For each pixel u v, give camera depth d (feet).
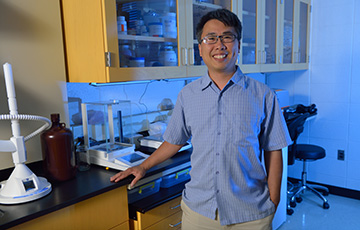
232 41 4.31
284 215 9.08
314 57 11.17
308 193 11.31
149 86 8.23
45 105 5.62
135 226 5.38
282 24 9.58
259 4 8.57
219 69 4.38
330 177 11.27
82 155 5.88
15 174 4.49
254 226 4.49
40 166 5.66
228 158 4.36
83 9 5.46
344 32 10.42
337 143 11.00
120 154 5.93
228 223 4.42
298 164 11.87
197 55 7.18
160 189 6.08
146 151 6.68
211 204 4.49
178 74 6.66
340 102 10.78
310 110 10.85
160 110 8.62
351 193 10.84
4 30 5.01
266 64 9.09
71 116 6.62
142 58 6.03
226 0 7.71
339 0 10.39
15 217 3.90
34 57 5.40
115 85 7.41
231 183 4.41
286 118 9.55
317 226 8.98
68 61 5.93
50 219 4.27
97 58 5.44
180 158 6.18
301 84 11.57
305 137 11.71
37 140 5.58
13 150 4.46
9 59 5.11
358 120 10.48
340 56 10.60
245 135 4.33
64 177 5.07
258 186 4.59
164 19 6.49
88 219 4.73
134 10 5.93
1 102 5.10
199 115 4.52
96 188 4.77
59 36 5.72
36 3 5.35
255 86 4.54
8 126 5.21
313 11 10.98
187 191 4.87
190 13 6.79
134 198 5.58
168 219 5.82
